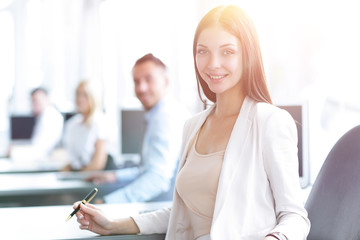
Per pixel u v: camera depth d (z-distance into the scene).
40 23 8.81
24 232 1.83
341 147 1.70
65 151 5.67
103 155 4.72
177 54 7.35
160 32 7.60
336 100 4.29
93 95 4.80
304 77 5.01
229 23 1.57
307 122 2.65
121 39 7.98
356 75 4.33
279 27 5.41
